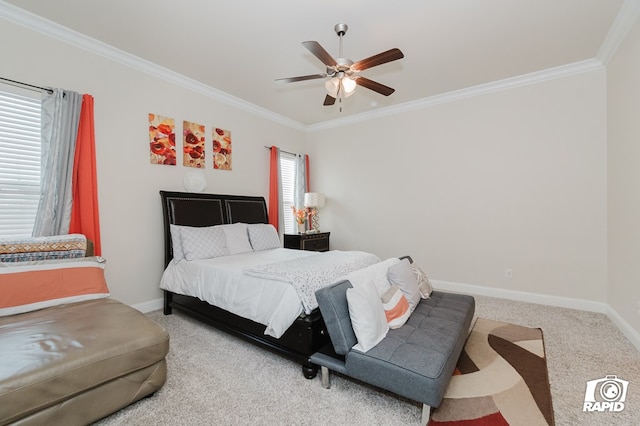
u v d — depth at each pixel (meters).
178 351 2.36
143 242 3.22
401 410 1.65
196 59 3.13
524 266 3.62
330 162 5.36
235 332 2.45
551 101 3.41
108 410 1.52
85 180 2.66
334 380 1.96
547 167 3.45
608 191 3.08
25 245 2.14
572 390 1.81
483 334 2.62
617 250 2.83
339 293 1.86
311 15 2.40
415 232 4.44
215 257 3.23
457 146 4.05
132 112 3.12
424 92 4.02
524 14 2.40
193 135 3.71
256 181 4.62
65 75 2.65
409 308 2.18
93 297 2.21
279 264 2.67
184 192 3.54
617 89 2.80
